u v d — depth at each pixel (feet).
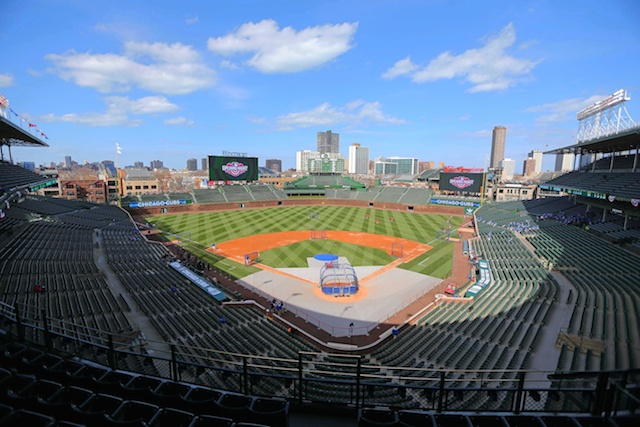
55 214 183.11
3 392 25.98
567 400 28.63
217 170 302.25
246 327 82.79
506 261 129.59
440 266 143.64
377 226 228.22
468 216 267.18
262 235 199.52
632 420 21.02
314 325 91.61
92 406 26.20
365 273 135.44
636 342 63.26
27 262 100.48
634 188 128.67
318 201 334.85
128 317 78.23
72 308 73.26
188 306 90.12
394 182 502.79
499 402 47.55
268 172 602.85
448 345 72.43
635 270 96.22
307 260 151.43
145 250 144.25
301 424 26.23
